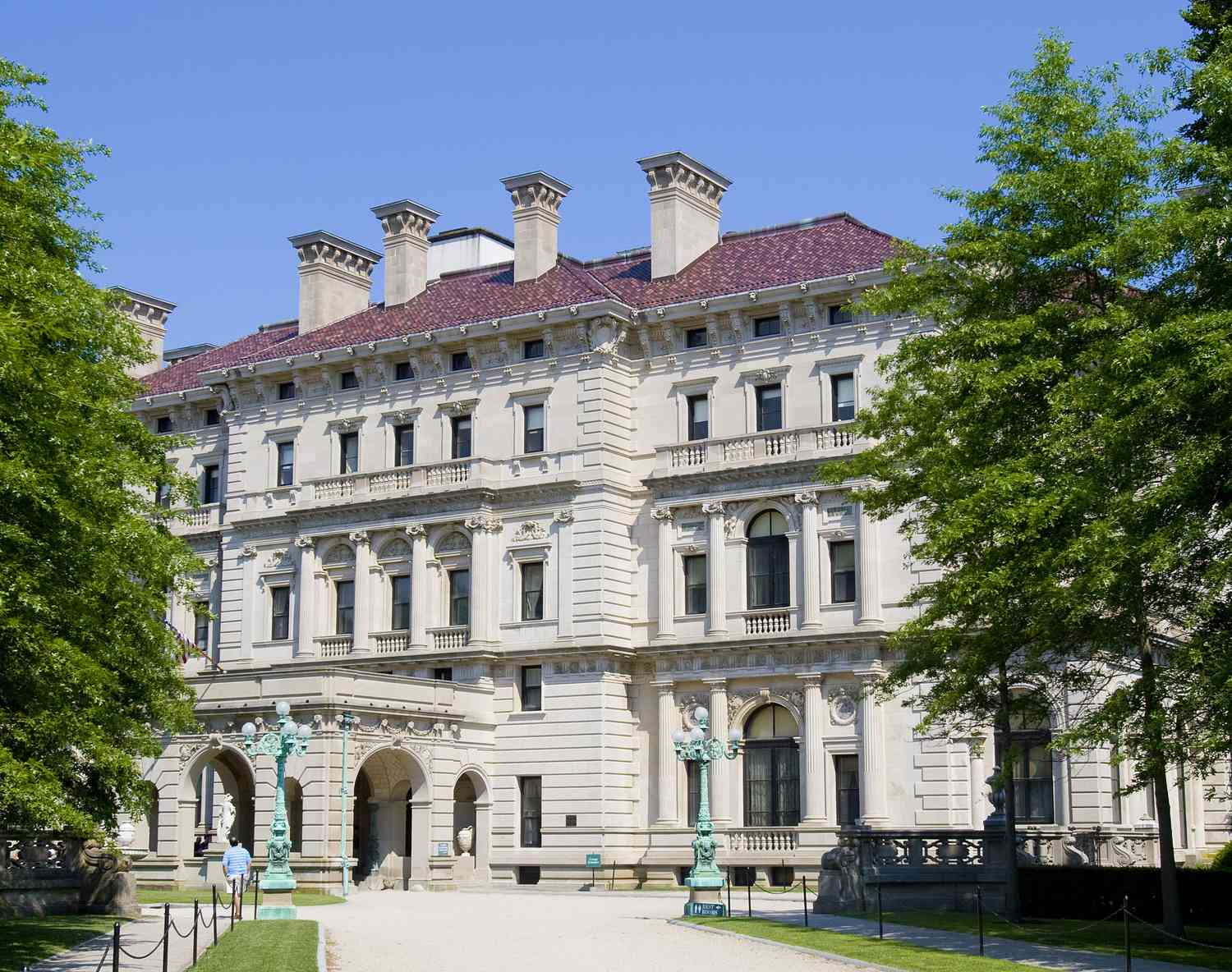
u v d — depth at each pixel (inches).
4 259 1443.2
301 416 3457.2
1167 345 1537.9
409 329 3373.5
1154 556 1477.6
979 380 1712.6
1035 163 1807.3
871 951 1566.2
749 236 3312.0
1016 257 1788.9
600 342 3102.9
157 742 1843.0
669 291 3176.7
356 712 2792.8
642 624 3080.7
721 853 2901.1
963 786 2753.4
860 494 2069.4
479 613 3120.1
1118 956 1539.1
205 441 3695.9
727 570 2979.8
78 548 1438.2
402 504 3225.9
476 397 3235.7
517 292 3319.4
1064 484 1581.0
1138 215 1743.4
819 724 2866.6
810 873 2810.0
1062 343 1745.8
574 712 3034.0
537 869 3029.0
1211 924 1876.2
